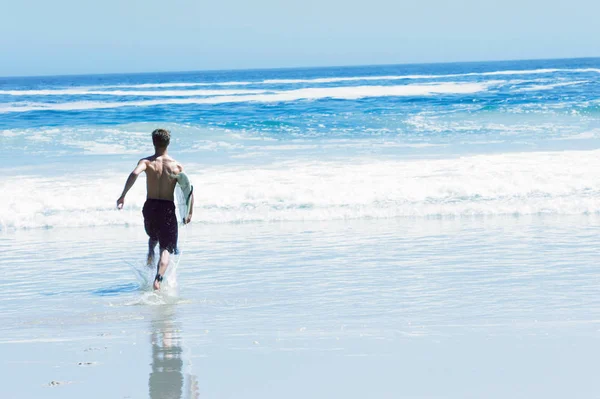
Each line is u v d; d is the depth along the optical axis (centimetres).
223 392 1155
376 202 3159
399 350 1365
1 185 3525
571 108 6769
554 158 3931
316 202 3169
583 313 1633
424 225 2884
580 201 3103
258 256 2411
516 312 1656
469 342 1409
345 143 5144
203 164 4184
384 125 6138
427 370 1238
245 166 4050
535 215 3025
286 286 2000
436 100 8288
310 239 2670
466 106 7444
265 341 1455
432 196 3225
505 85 11881
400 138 5391
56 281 2145
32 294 1991
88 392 1169
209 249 2534
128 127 6059
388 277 2073
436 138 5350
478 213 3055
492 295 1831
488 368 1238
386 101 8406
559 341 1398
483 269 2145
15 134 5581
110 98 11100
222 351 1390
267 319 1650
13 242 2714
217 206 3139
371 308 1730
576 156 3969
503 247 2453
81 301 1900
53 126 6391
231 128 6044
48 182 3606
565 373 1199
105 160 4491
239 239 2691
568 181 3350
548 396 1095
